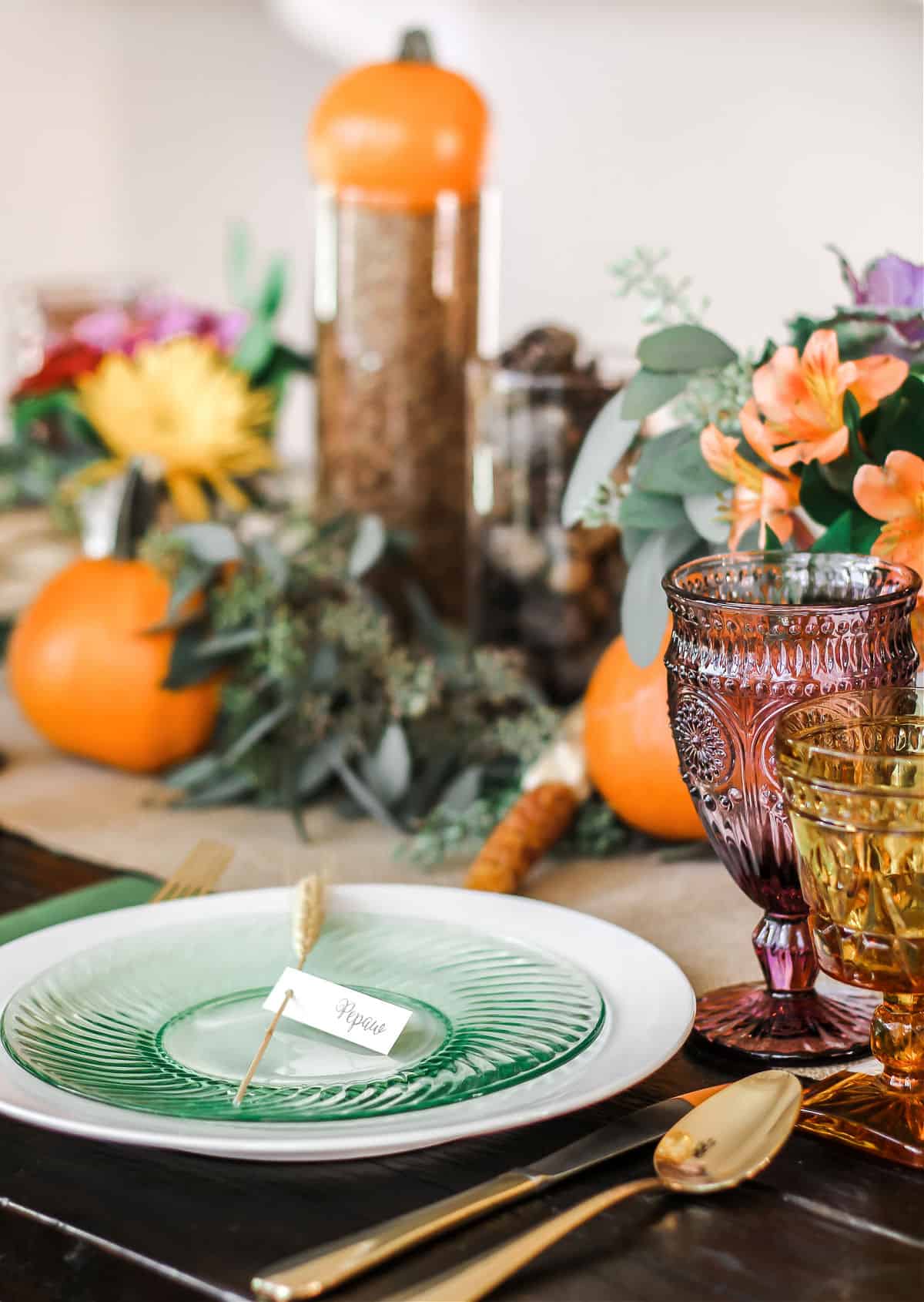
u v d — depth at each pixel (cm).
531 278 358
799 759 99
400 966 108
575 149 343
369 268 165
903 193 287
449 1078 99
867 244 294
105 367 178
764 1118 99
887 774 102
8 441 223
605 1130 100
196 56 411
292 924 112
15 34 401
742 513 113
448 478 169
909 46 279
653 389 118
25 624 157
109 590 152
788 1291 93
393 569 167
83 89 419
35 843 138
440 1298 90
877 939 98
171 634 150
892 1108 102
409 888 116
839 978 100
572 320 352
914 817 96
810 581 109
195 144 420
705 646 105
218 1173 100
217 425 168
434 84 163
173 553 151
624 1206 97
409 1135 94
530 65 346
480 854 130
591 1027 101
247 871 132
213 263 426
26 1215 98
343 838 139
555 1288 93
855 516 111
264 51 399
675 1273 94
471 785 139
